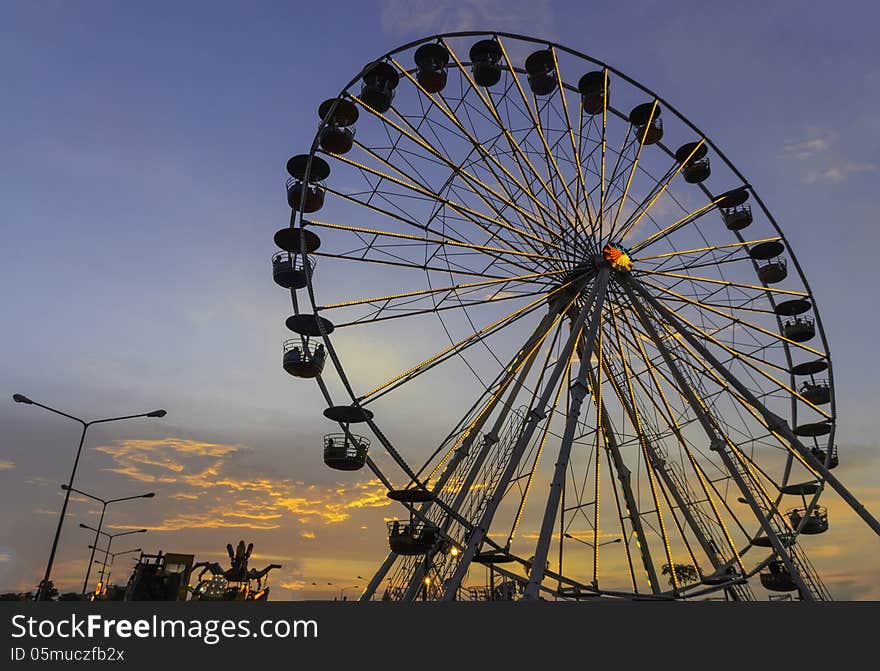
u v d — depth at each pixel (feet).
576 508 95.76
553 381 91.76
